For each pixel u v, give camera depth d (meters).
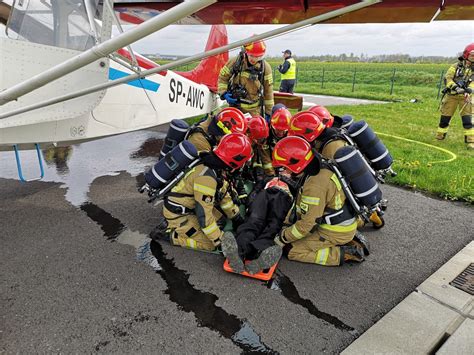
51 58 3.15
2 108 2.86
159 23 1.52
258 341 2.13
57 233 3.32
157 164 2.81
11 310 2.33
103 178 4.73
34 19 3.07
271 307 2.41
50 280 2.64
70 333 2.16
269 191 3.10
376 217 3.35
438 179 4.66
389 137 7.04
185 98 6.36
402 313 2.32
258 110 4.63
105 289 2.55
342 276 2.75
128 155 5.73
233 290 2.57
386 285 2.66
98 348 2.06
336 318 2.32
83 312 2.33
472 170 5.01
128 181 4.64
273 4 4.00
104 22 3.13
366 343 2.09
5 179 4.56
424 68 38.72
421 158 5.60
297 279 2.71
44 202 3.96
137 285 2.61
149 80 5.11
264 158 3.93
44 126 3.61
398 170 5.03
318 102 13.72
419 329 2.19
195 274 2.75
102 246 3.12
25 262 2.85
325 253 2.82
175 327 2.22
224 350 2.06
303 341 2.13
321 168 2.54
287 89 12.04
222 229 3.21
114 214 3.72
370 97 16.06
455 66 6.54
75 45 3.28
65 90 3.14
